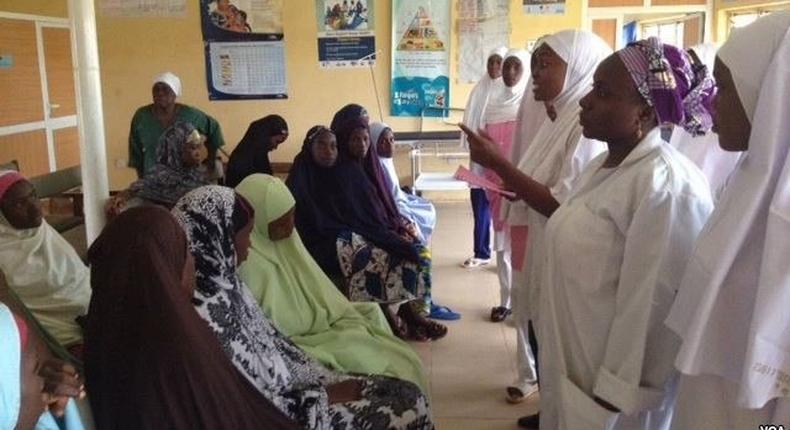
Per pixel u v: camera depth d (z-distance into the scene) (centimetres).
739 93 115
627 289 145
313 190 331
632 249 144
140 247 138
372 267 320
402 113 629
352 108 346
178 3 609
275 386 183
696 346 117
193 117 454
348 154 338
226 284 178
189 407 138
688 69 150
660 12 630
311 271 248
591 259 152
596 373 156
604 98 152
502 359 328
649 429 157
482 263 477
